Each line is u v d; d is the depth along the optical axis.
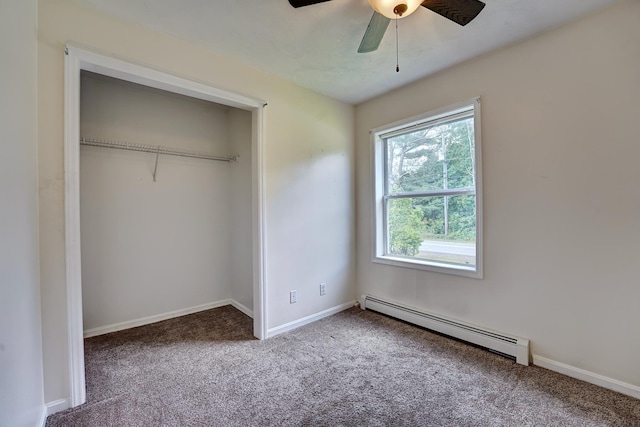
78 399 1.73
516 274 2.23
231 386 1.92
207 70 2.26
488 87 2.33
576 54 1.92
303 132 2.94
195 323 3.03
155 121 3.11
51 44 1.66
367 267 3.38
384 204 3.29
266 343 2.55
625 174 1.77
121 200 2.91
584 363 1.94
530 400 1.76
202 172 3.44
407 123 2.90
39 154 1.62
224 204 3.62
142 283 3.03
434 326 2.72
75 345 1.73
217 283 3.57
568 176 1.98
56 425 1.57
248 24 1.94
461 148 2.61
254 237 2.67
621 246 1.79
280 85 2.73
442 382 1.95
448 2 1.48
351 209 3.44
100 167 2.79
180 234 3.29
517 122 2.19
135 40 1.94
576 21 1.91
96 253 2.78
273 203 2.71
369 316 3.15
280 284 2.77
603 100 1.83
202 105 3.44
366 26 1.95
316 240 3.07
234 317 3.21
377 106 3.20
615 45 1.78
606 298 1.85
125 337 2.69
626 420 1.58
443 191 2.74
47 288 1.64
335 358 2.28
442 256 2.78
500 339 2.28
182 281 3.30
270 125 2.67
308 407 1.72
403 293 3.03
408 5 1.49
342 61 2.43
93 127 2.75
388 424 1.59
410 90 2.87
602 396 1.78
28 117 1.45
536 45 2.09
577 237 1.95
